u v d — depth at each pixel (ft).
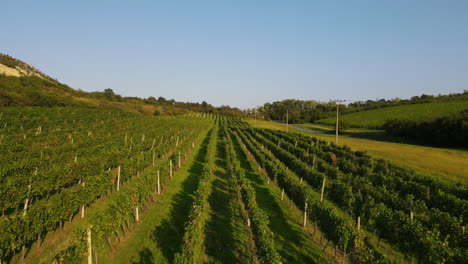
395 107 415.03
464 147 185.68
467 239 49.44
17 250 43.47
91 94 381.19
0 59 456.04
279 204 72.54
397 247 53.78
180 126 226.38
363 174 99.14
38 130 136.77
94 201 65.51
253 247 49.24
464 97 419.54
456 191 77.05
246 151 151.02
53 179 65.00
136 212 57.11
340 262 45.75
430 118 225.35
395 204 67.41
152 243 48.57
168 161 95.20
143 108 385.09
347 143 204.44
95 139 122.72
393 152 161.17
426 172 116.88
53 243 46.83
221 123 343.05
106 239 46.60
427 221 57.21
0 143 97.71
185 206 67.36
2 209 52.31
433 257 41.09
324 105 595.06
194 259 38.93
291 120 476.95
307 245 51.29
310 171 90.17
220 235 52.80
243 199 67.05
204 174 80.18
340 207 72.79
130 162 85.05
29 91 242.17
